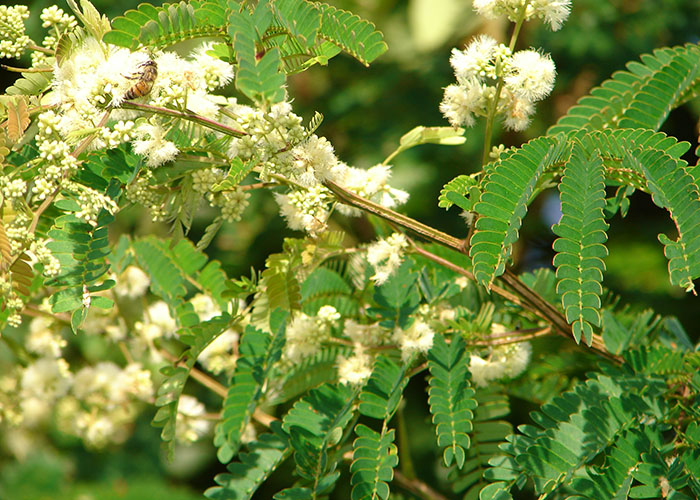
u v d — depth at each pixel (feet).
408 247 3.08
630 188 3.03
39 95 2.96
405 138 3.07
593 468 2.90
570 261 2.83
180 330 3.12
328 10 2.94
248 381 3.06
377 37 2.95
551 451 2.91
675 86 3.07
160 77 2.94
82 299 2.93
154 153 2.96
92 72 2.94
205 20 2.95
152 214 3.03
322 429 3.01
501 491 2.91
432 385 3.02
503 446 2.95
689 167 2.88
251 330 3.07
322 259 3.15
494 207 2.86
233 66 2.97
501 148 3.00
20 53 2.96
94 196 2.94
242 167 2.91
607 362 3.09
